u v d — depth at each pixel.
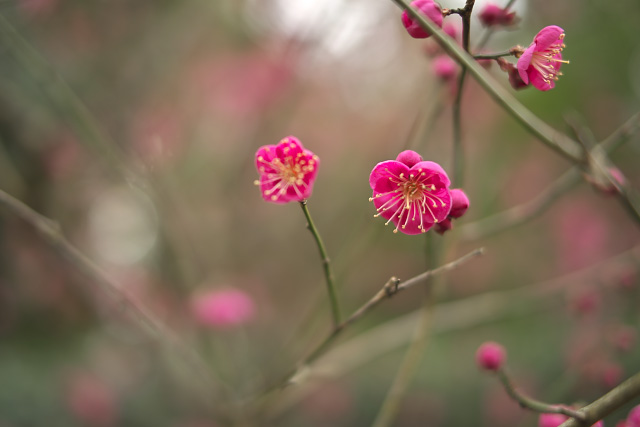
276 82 0.80
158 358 0.70
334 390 0.77
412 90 0.80
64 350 0.68
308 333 0.54
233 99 0.80
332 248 0.81
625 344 0.52
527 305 0.58
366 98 0.84
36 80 0.53
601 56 0.72
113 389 0.68
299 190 0.40
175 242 0.59
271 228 0.82
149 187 0.55
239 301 0.58
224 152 0.78
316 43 0.75
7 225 0.63
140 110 0.73
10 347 0.65
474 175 0.78
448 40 0.39
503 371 0.40
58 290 0.68
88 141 0.54
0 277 0.65
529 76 0.40
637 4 0.72
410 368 0.46
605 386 0.51
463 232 0.49
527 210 0.49
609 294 0.61
